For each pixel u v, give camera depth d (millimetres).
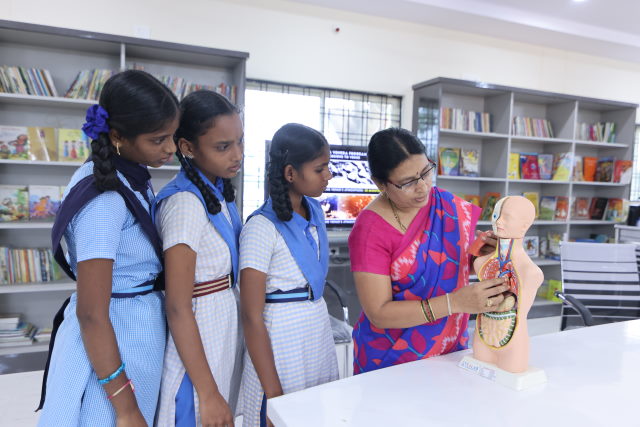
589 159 4863
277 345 1068
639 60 5176
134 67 3139
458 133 4039
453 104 4359
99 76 2975
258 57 3645
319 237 1167
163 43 2934
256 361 1007
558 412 774
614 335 1199
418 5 3672
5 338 2846
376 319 1056
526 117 4664
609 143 4707
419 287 1106
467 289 929
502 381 880
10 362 2701
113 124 851
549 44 4664
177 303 920
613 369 963
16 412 2176
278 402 802
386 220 1113
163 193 998
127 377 874
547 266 4652
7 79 2805
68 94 2928
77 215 840
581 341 1147
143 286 959
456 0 3771
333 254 3480
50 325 3203
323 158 1043
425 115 4039
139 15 3281
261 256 1024
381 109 4160
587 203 4926
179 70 3393
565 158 4480
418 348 1124
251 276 1013
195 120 959
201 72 3455
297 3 3707
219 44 3518
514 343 872
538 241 4590
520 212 861
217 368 1029
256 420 1101
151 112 844
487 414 766
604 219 4859
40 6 3049
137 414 872
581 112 5062
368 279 1076
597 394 844
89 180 858
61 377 862
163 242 940
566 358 1024
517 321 868
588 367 973
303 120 3896
